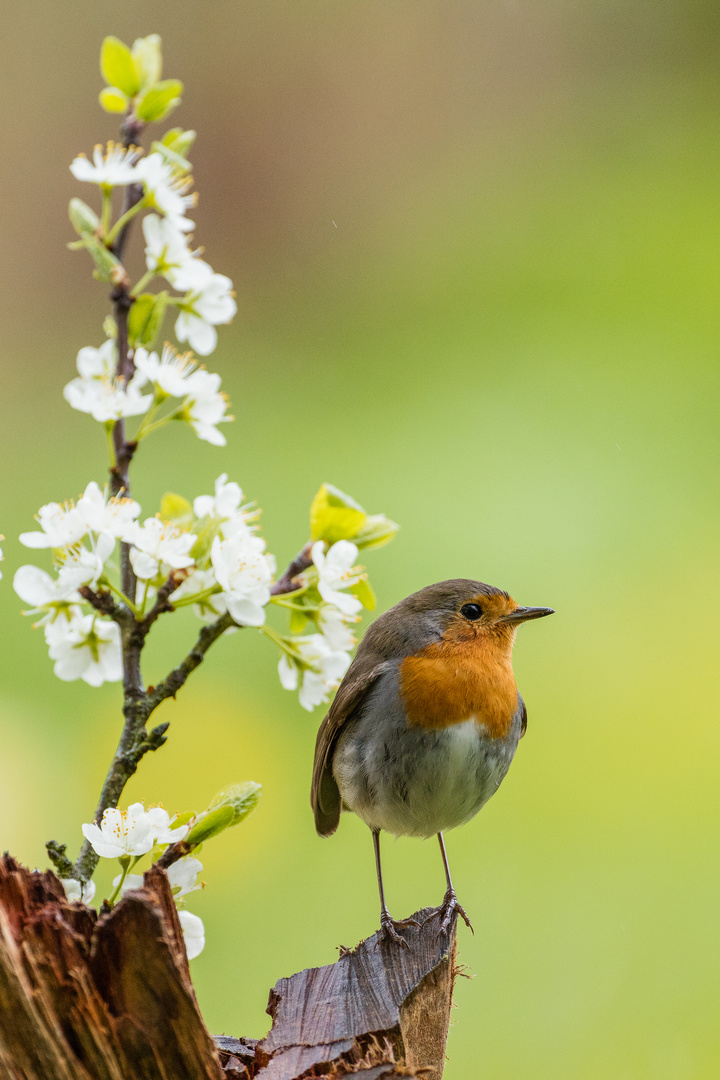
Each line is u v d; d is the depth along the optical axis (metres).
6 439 17.41
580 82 26.98
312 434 16.98
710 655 12.74
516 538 14.52
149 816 4.36
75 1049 3.83
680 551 14.16
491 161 25.41
